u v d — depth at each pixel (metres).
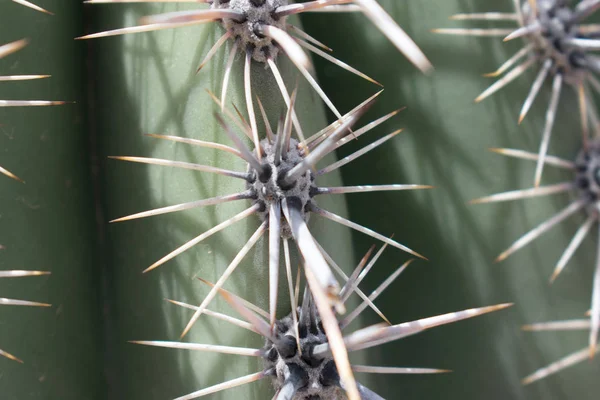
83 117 0.32
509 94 0.33
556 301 0.33
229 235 0.30
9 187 0.30
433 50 0.33
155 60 0.31
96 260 0.32
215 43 0.30
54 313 0.31
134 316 0.31
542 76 0.33
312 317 0.29
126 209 0.31
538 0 0.33
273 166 0.29
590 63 0.33
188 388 0.30
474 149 0.33
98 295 0.32
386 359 0.34
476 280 0.33
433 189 0.33
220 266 0.30
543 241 0.33
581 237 0.33
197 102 0.30
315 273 0.26
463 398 0.33
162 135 0.29
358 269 0.29
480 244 0.33
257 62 0.29
